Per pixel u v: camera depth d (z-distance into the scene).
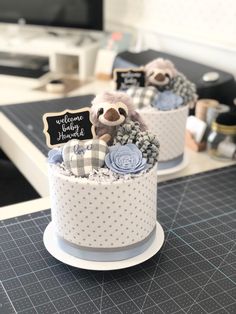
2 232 0.99
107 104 0.90
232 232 1.02
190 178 1.25
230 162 1.35
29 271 0.88
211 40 1.66
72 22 2.23
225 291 0.84
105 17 2.32
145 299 0.82
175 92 1.24
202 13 1.70
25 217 1.05
